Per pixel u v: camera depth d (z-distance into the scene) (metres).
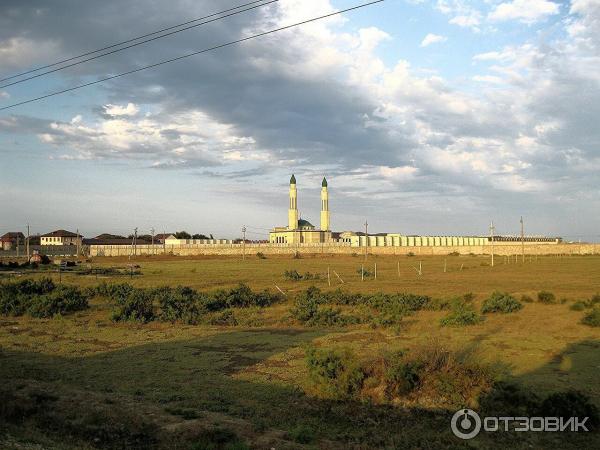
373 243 161.25
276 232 167.38
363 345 23.33
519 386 15.55
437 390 14.98
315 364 16.31
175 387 16.88
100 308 38.38
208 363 20.47
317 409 14.63
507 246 136.12
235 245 141.62
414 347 16.95
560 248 132.25
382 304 35.97
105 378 18.12
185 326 30.66
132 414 13.25
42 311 35.06
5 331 28.98
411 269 78.69
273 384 17.20
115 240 184.88
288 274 62.53
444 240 166.75
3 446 9.82
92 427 12.32
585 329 26.34
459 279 58.88
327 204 174.88
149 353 22.55
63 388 15.67
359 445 11.79
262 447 11.28
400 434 12.66
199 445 11.16
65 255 139.62
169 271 78.56
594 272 67.50
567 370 18.33
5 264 89.06
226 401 15.30
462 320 28.42
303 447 11.41
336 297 39.81
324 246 144.62
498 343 22.92
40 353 22.69
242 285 43.44
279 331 28.41
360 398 15.20
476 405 14.48
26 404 13.59
